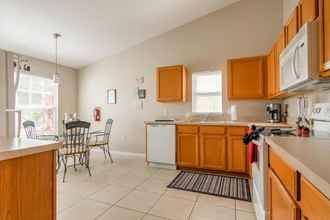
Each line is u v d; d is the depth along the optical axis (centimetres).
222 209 208
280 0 340
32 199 101
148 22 372
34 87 446
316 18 124
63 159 359
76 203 221
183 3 335
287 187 99
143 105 450
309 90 202
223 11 377
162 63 428
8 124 385
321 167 69
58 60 470
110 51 466
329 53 108
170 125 353
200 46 394
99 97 505
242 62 331
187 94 404
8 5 274
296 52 144
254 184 204
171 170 345
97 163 392
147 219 189
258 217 175
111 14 327
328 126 166
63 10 298
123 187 267
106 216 194
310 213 71
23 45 382
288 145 113
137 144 458
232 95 337
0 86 375
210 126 324
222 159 317
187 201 226
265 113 350
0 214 86
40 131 455
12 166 92
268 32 347
